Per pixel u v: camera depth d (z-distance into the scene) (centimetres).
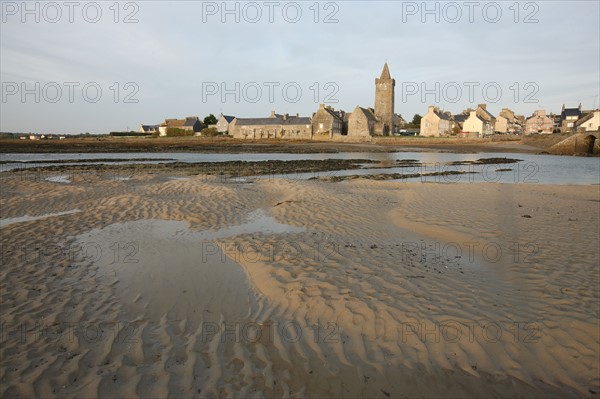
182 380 418
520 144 6819
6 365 433
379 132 9125
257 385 414
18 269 739
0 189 1662
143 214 1212
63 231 1020
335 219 1137
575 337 504
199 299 626
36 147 5766
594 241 930
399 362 456
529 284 673
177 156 4153
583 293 633
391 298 602
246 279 706
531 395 409
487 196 1576
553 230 1031
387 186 1875
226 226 1079
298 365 450
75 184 1848
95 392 392
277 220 1134
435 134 9181
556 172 2920
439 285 659
